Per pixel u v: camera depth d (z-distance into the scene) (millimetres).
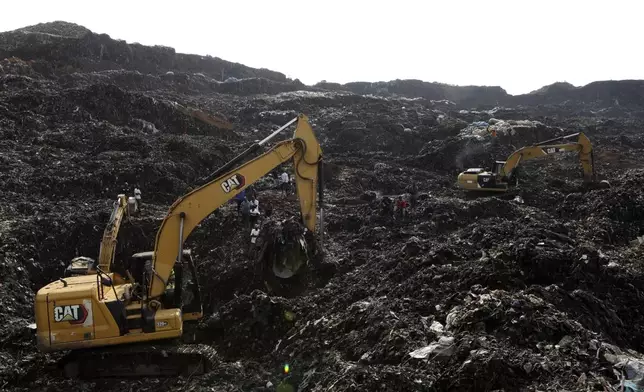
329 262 13992
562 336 7996
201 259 14977
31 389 9039
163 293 9586
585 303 10148
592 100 70000
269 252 12008
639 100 68125
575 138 32781
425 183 26250
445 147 31234
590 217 18953
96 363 9289
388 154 32438
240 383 8883
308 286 13219
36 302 8930
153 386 9086
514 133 32938
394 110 41062
